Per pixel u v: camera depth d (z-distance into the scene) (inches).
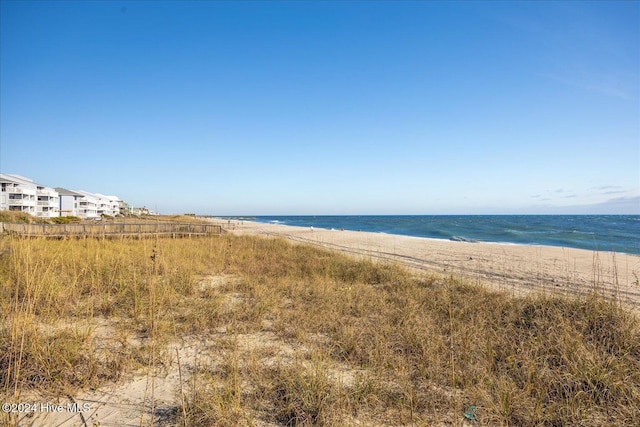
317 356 161.6
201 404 120.3
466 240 1183.6
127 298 241.8
